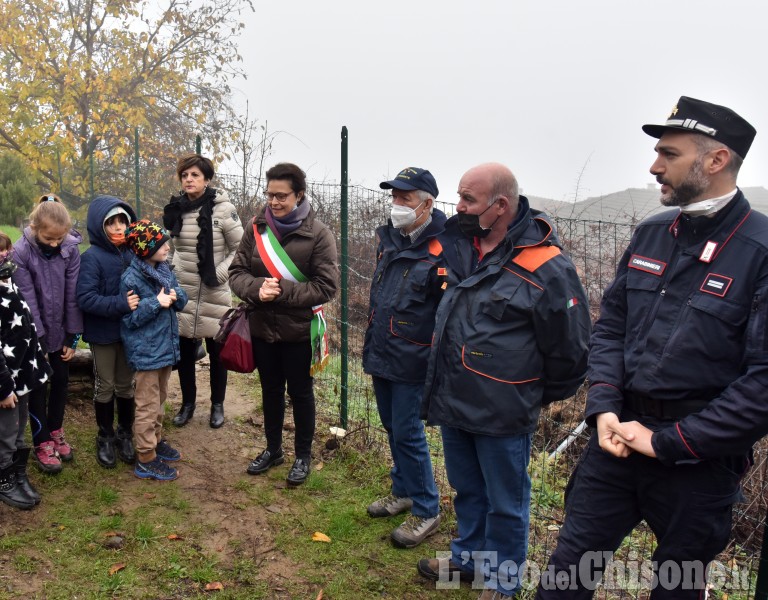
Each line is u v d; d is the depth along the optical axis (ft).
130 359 11.50
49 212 10.85
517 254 8.11
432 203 10.04
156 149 48.29
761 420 5.65
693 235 6.42
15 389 10.07
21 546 9.59
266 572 9.68
